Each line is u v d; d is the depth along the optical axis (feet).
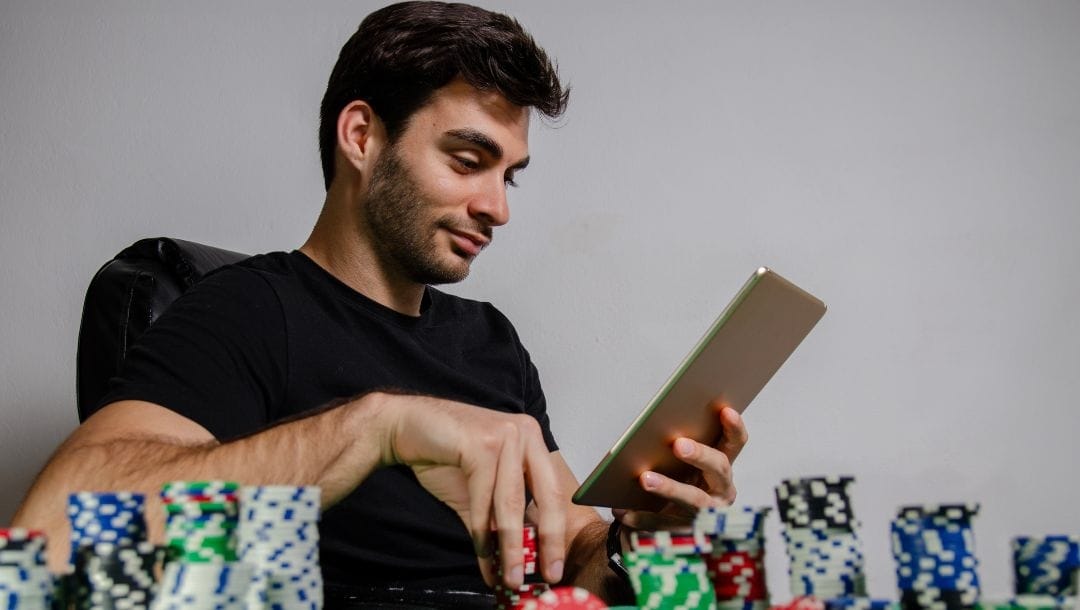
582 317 8.54
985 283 8.87
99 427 4.50
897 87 8.98
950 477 8.66
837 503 2.85
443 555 5.75
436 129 5.96
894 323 8.78
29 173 8.23
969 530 2.56
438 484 3.81
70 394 8.05
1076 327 8.87
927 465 8.66
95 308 5.77
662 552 2.68
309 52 8.50
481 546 3.57
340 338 5.87
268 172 8.38
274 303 5.73
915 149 8.94
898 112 8.96
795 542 2.86
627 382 8.50
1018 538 2.68
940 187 8.93
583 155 8.67
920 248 8.85
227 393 5.14
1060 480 8.75
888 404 8.70
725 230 8.71
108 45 8.38
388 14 6.18
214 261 6.28
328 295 6.01
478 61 5.88
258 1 8.52
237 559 2.39
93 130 8.30
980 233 8.90
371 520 5.59
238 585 2.17
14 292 8.12
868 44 9.00
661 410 4.55
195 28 8.46
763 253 8.72
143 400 4.78
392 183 6.01
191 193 8.31
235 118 8.41
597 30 8.79
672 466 5.17
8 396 8.02
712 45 8.86
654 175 8.70
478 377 6.63
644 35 8.82
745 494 8.52
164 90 8.38
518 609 3.54
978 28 9.11
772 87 8.88
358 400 3.99
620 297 8.56
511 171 6.23
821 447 8.62
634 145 8.71
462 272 6.21
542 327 8.51
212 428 4.96
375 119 6.09
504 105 6.04
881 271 8.80
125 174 8.29
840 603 2.54
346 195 6.20
